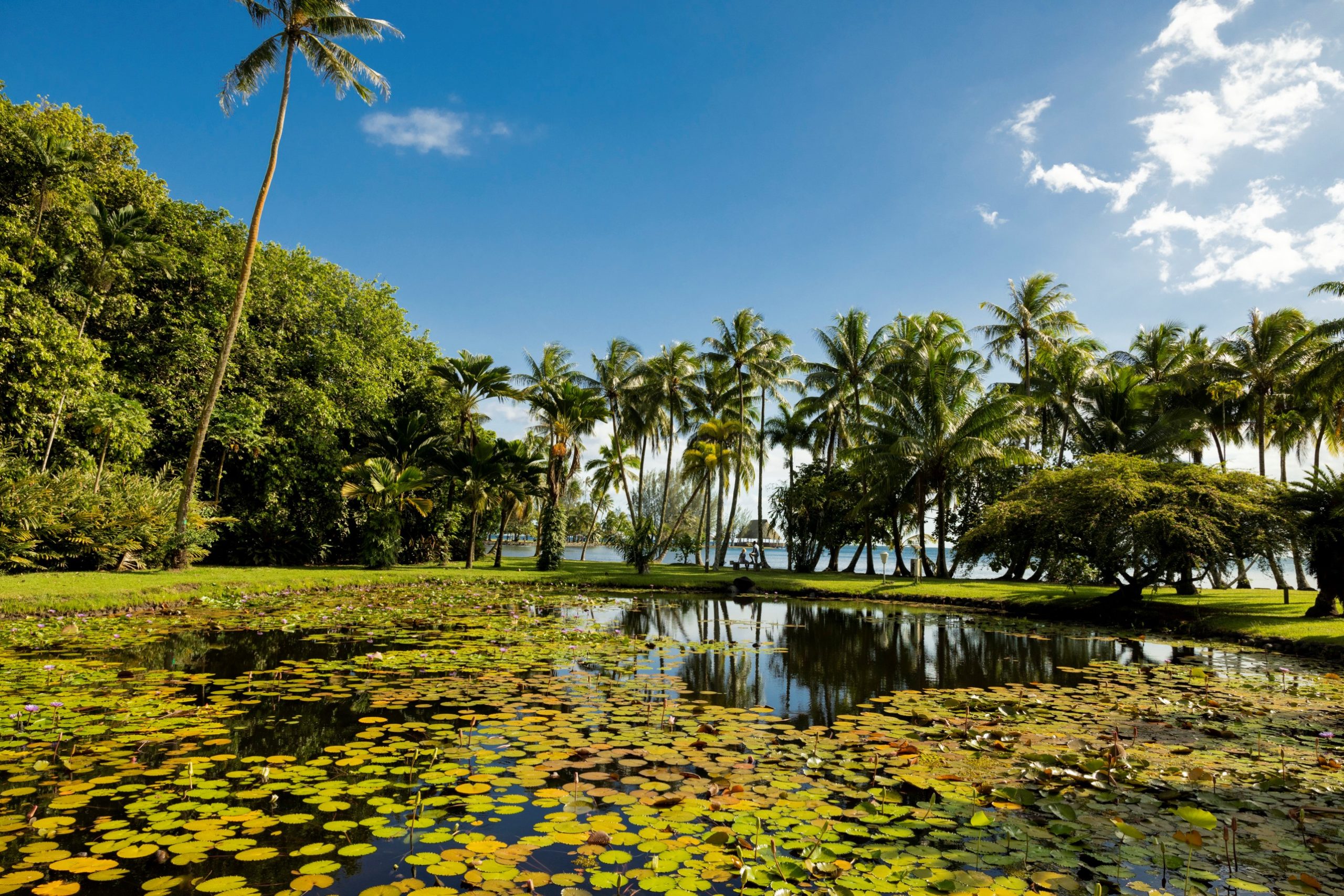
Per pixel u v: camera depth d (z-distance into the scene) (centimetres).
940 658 987
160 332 2127
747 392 3117
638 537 2456
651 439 3294
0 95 1627
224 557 2386
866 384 3000
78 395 1595
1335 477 1278
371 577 1952
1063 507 1571
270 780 426
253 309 2292
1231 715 649
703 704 665
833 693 739
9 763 447
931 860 340
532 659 855
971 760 500
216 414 2070
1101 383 2602
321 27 1573
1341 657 999
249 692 656
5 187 1655
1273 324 2206
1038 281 2798
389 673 752
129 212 1733
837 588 2066
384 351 2841
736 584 2105
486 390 2650
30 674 714
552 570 2552
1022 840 366
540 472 2905
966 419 2541
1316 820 403
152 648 885
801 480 3328
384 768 450
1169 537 1395
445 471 2681
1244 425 2530
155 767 446
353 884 301
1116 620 1490
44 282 1697
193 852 323
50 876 300
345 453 2516
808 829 372
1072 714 648
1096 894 302
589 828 365
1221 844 369
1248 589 2167
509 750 494
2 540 1284
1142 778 467
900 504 2756
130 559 1534
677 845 346
